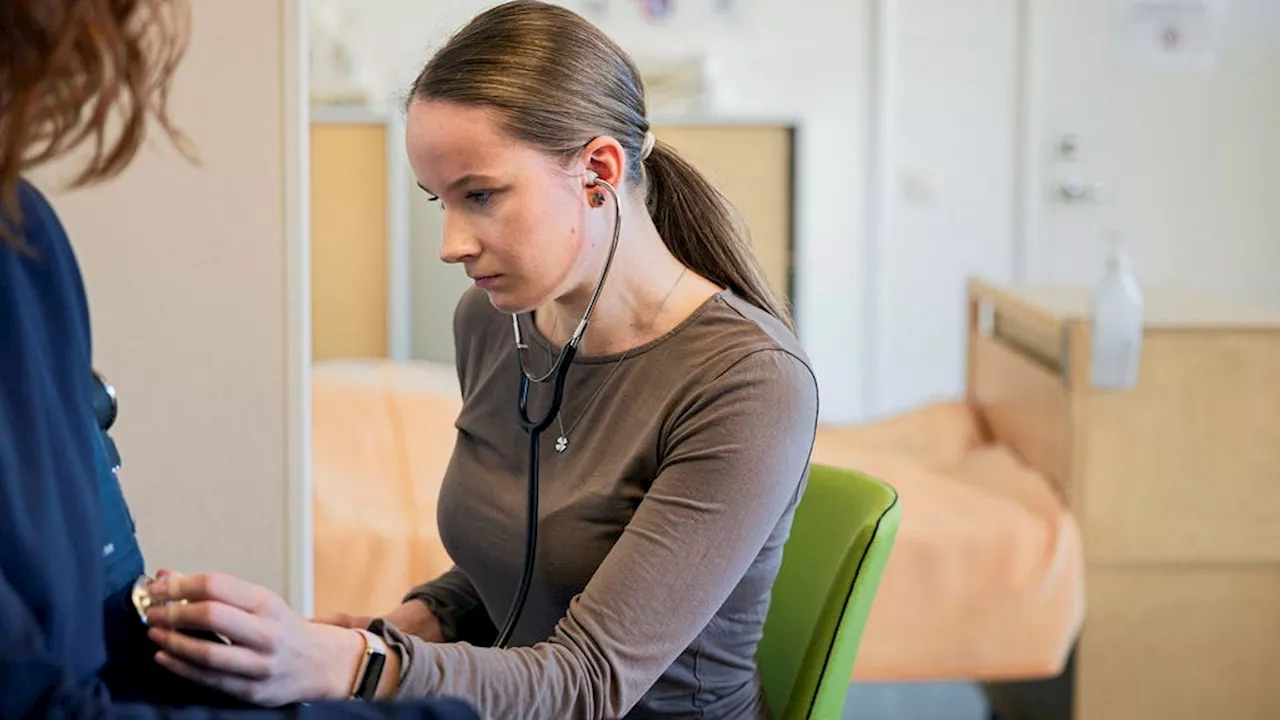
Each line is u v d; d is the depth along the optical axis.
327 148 3.58
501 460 1.40
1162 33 4.64
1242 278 4.79
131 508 1.72
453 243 1.21
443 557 2.33
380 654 1.07
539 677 1.14
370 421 2.74
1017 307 3.00
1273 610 2.70
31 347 0.79
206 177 1.68
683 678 1.31
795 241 4.03
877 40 4.57
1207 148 4.71
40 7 0.66
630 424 1.30
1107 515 2.67
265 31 1.66
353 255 3.62
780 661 1.52
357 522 2.35
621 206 1.28
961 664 2.54
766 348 1.27
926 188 4.64
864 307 4.72
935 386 4.77
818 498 1.53
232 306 1.71
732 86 4.56
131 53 0.72
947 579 2.53
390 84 4.33
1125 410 2.65
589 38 1.25
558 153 1.21
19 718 0.67
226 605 0.96
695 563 1.21
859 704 3.40
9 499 0.72
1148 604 2.70
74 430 0.82
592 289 1.30
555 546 1.31
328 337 3.66
